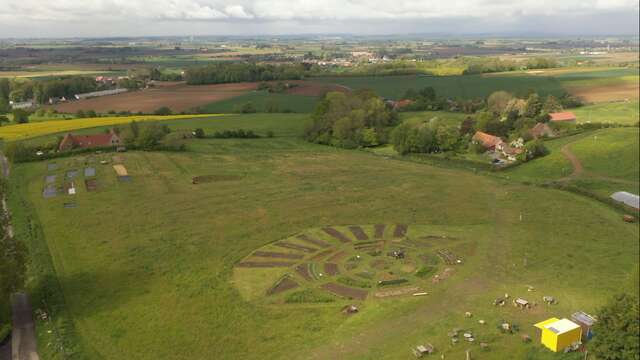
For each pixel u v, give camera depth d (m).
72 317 53.22
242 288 59.62
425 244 73.38
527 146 126.56
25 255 54.41
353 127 151.38
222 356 46.75
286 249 71.31
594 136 136.50
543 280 62.50
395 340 49.28
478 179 111.12
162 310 54.62
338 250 71.00
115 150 129.75
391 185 104.38
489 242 74.56
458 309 55.25
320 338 49.66
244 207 88.88
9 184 99.62
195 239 74.25
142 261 66.50
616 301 45.09
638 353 41.31
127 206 88.12
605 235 78.56
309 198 94.56
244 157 128.50
